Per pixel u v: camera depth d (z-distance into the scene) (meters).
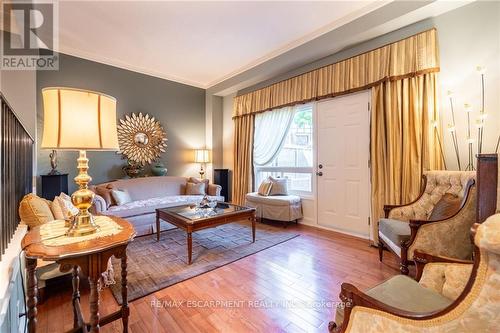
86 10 2.76
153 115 4.80
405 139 2.70
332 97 3.52
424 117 2.60
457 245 1.92
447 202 2.05
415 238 1.96
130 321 1.60
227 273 2.26
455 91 2.47
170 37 3.42
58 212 1.95
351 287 1.00
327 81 3.51
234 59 4.20
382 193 2.91
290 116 4.15
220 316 1.65
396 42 2.79
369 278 2.15
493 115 2.27
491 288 0.57
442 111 2.56
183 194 4.72
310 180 4.00
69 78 3.81
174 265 2.43
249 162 4.79
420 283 1.27
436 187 2.36
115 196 3.58
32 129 3.24
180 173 5.23
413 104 2.66
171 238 3.30
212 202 3.51
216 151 5.56
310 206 3.95
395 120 2.79
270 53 3.95
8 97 3.13
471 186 1.92
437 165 2.55
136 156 4.54
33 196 1.76
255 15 2.90
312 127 3.90
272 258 2.60
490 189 1.44
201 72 4.83
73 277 1.48
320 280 2.12
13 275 1.13
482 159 1.48
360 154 3.28
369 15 2.80
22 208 1.56
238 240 3.19
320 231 3.59
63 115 1.15
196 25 3.11
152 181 4.38
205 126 5.67
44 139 1.15
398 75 2.77
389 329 0.82
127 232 1.29
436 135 2.55
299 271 2.29
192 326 1.55
